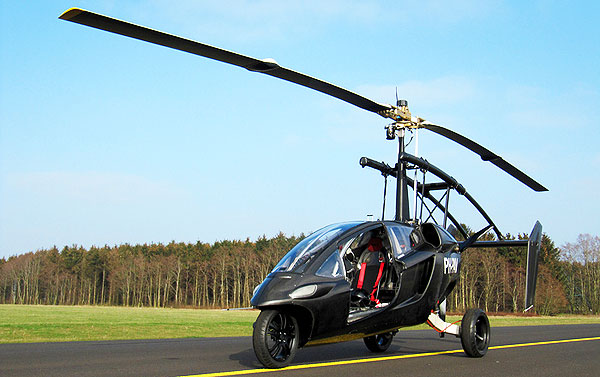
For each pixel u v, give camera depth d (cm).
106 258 9744
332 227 697
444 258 777
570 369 632
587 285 7212
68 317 2289
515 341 996
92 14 489
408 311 702
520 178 951
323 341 616
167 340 953
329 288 603
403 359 695
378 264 724
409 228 760
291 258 632
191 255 9356
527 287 902
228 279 9231
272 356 584
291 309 595
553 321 2205
